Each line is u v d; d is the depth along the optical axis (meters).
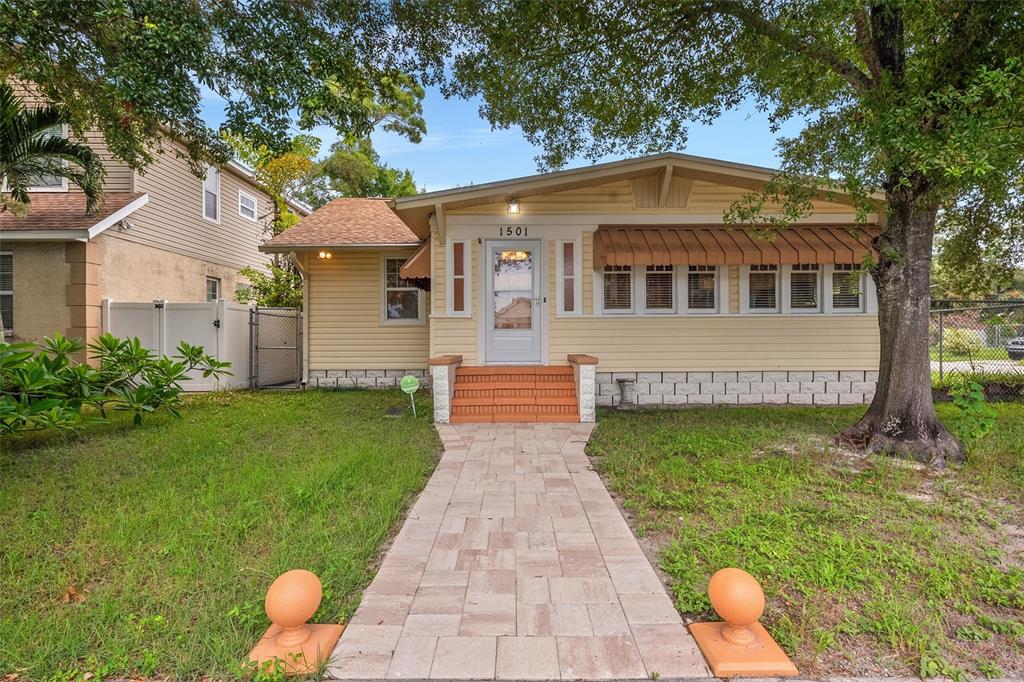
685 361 10.01
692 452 6.32
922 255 6.24
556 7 7.43
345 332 12.46
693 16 7.50
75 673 2.45
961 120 4.77
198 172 8.82
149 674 2.45
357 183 27.56
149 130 7.85
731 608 2.54
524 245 9.95
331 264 12.44
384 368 12.47
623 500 4.86
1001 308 10.76
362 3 7.30
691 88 8.48
